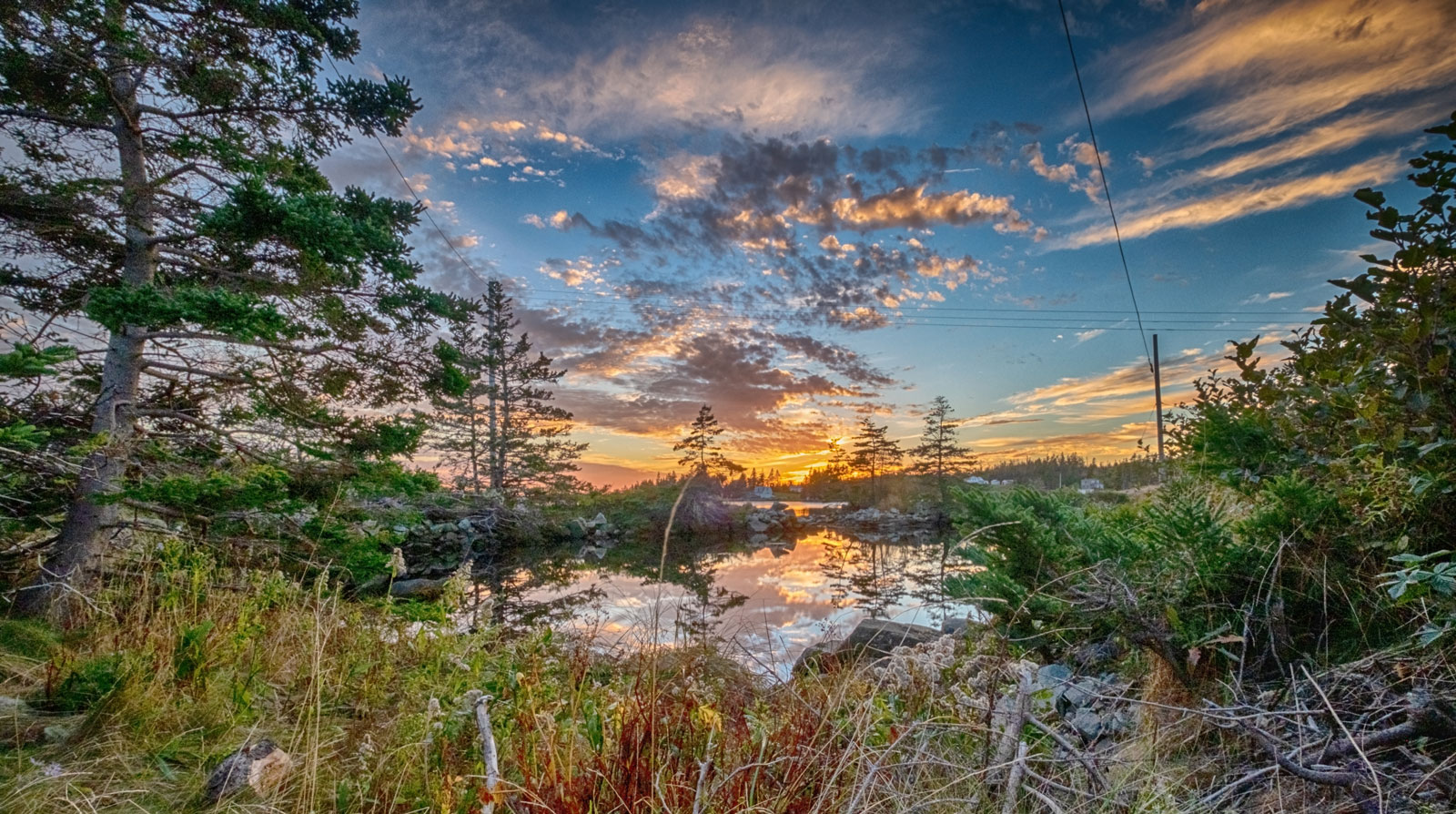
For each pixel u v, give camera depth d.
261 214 4.89
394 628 4.48
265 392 5.88
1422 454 2.69
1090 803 2.21
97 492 4.73
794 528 35.84
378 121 6.57
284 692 3.50
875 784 2.15
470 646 3.76
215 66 5.52
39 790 2.32
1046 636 4.16
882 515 42.72
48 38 4.81
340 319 5.70
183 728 2.89
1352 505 3.07
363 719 3.21
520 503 25.86
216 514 5.16
